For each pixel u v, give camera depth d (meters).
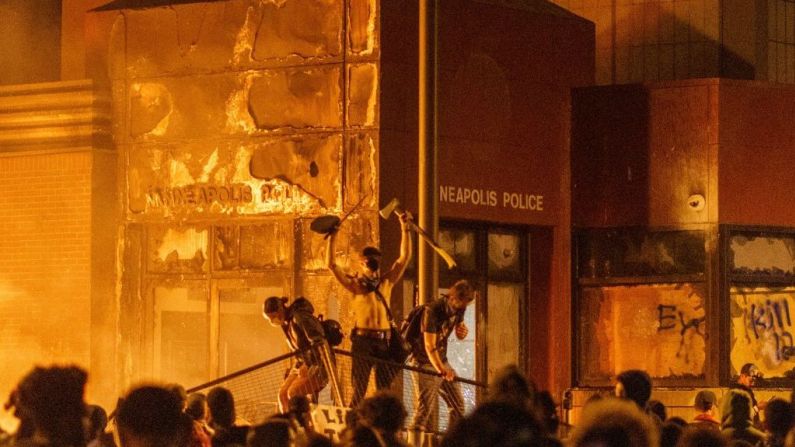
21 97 28.20
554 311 29.23
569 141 29.42
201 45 27.39
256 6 26.98
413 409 20.55
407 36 26.47
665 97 28.92
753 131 28.88
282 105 26.73
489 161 27.84
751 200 28.77
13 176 28.27
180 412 8.89
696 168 28.67
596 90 29.31
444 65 27.25
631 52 32.81
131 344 27.69
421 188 21.80
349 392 20.95
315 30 26.55
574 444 7.47
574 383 29.31
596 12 32.97
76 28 30.86
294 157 26.59
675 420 16.20
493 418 6.78
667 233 28.88
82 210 27.66
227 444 13.93
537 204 28.70
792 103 29.22
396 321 25.92
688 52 32.44
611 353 29.11
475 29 27.80
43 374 8.53
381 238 25.88
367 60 26.14
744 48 32.12
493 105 28.00
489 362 28.27
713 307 28.31
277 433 11.12
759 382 28.53
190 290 27.50
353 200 26.11
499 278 28.58
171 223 27.56
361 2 26.23
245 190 26.98
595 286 29.28
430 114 21.81
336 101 26.33
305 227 26.48
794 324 29.02
